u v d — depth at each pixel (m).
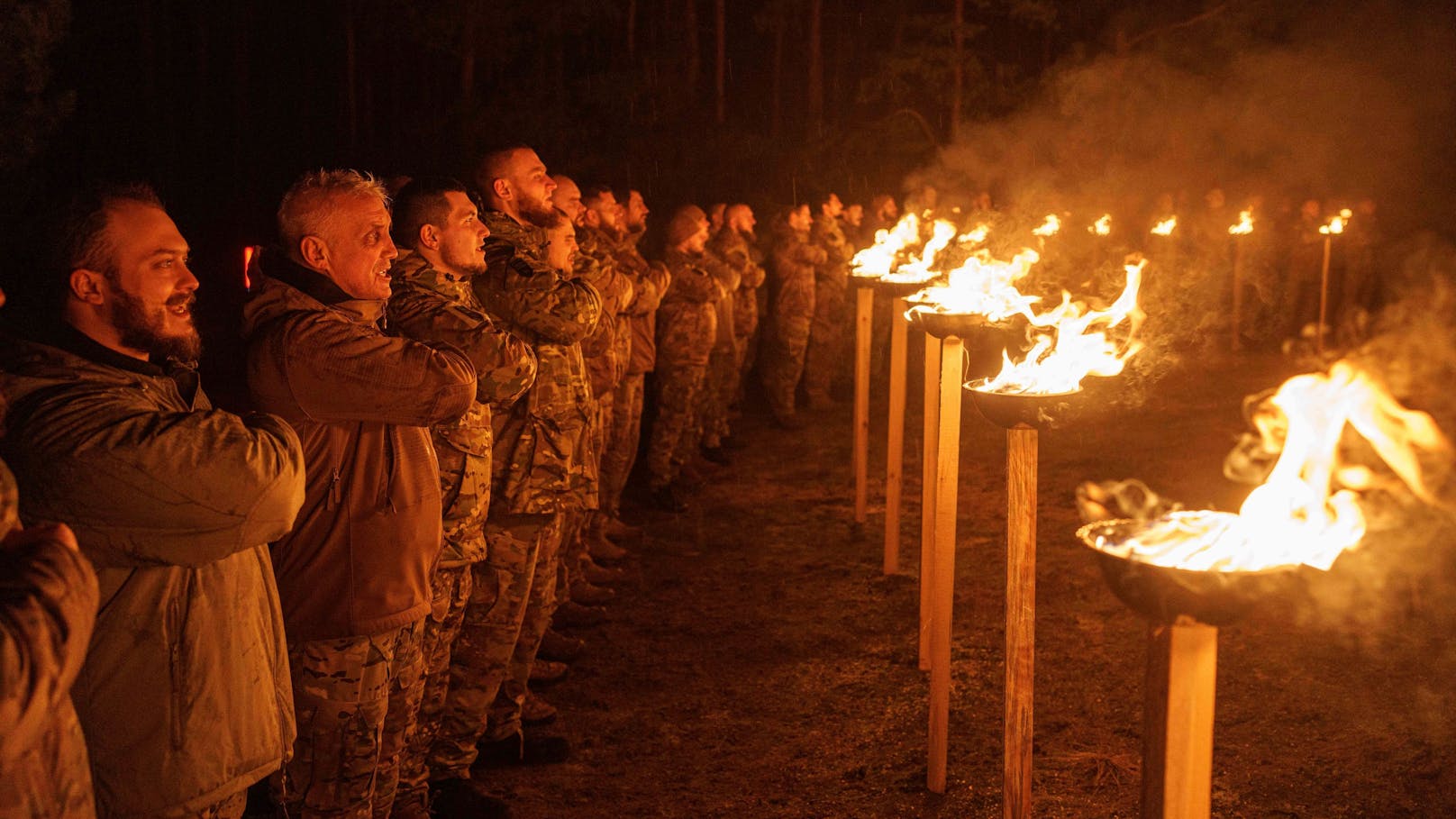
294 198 2.56
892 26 19.16
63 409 1.87
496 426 3.51
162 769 1.93
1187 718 1.49
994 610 5.26
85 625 1.45
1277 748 3.86
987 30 19.02
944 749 3.57
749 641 4.94
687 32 17.22
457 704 3.45
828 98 19.48
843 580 5.77
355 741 2.59
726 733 4.04
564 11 14.57
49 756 1.50
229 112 15.64
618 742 3.97
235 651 2.04
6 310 1.97
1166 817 1.51
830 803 3.55
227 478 1.93
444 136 14.01
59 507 1.87
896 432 5.72
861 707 4.25
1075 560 6.02
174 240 2.02
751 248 9.38
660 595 5.55
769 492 7.66
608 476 6.28
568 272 3.98
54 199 1.99
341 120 15.22
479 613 3.44
